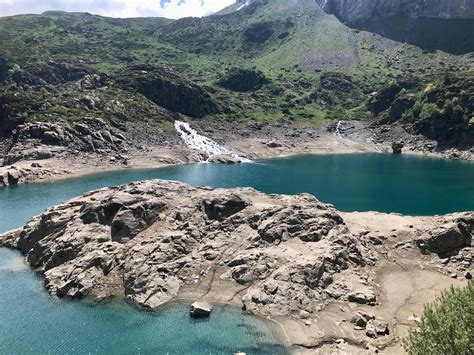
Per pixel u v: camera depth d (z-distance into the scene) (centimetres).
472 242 5366
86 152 15025
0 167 13412
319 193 10488
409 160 16650
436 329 2830
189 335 3962
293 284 4516
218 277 4875
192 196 6316
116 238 5522
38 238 6050
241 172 13788
